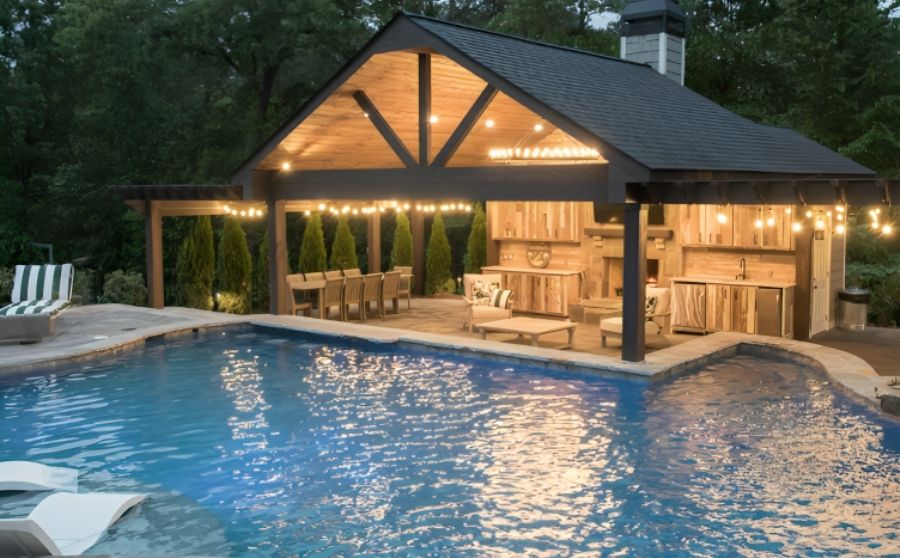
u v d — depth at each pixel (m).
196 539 6.70
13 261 30.94
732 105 27.83
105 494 7.38
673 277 15.78
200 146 34.84
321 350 14.15
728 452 8.68
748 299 14.62
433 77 14.29
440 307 19.05
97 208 30.97
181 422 9.91
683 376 12.03
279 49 34.38
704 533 6.74
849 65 23.97
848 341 14.37
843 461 8.38
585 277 17.17
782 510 7.18
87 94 34.28
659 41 19.00
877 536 6.66
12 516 7.19
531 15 31.00
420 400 10.81
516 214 17.95
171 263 30.28
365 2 35.09
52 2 34.31
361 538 6.71
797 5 23.94
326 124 15.46
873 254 21.64
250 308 19.53
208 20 32.31
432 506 7.34
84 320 16.28
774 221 14.58
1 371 12.34
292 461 8.54
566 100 12.48
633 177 11.31
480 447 8.91
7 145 32.94
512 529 6.85
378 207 19.75
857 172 17.11
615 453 8.68
